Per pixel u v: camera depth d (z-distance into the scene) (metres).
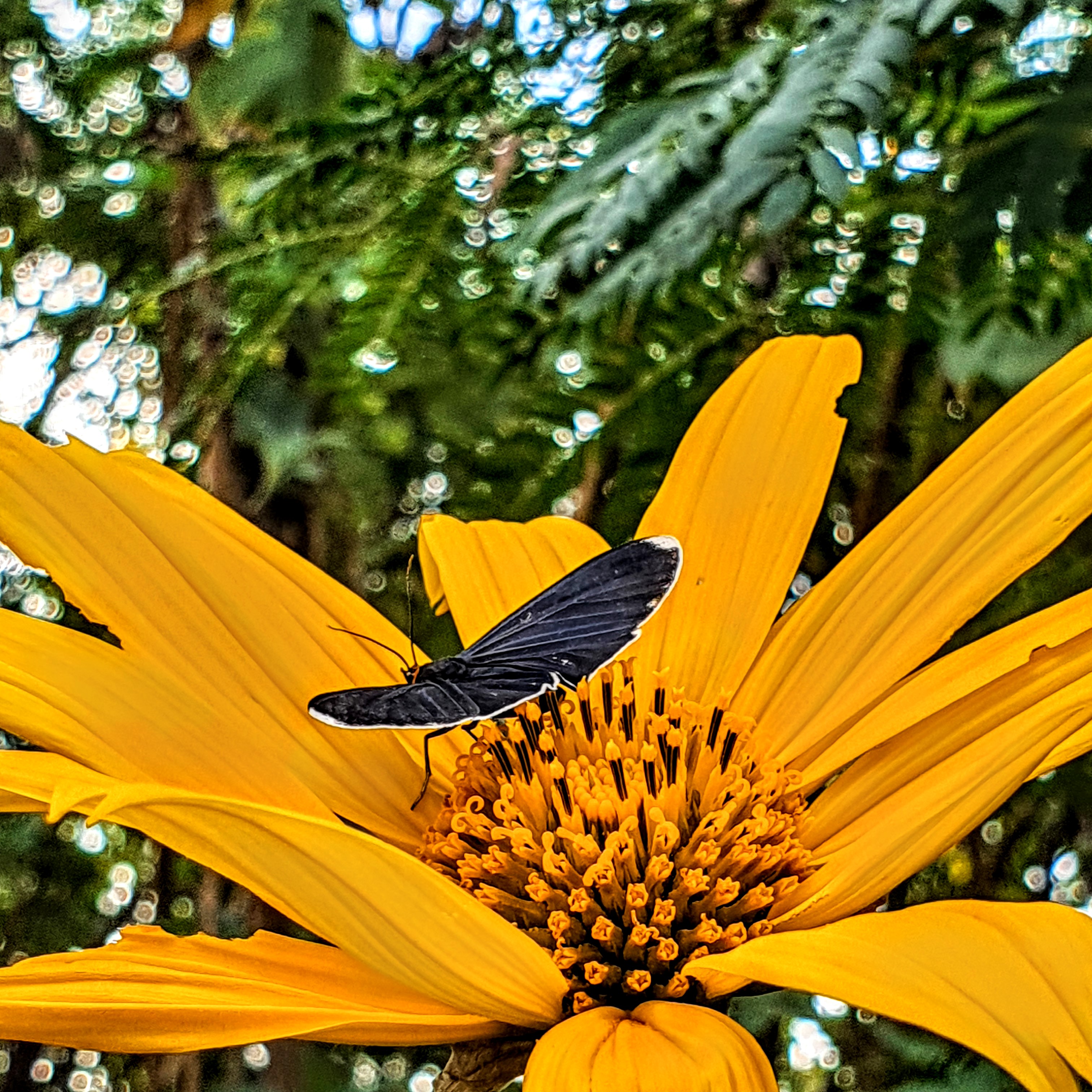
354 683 0.22
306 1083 0.29
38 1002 0.19
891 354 0.24
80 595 0.21
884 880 0.20
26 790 0.20
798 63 0.21
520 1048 0.19
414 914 0.18
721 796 0.21
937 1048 0.26
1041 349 0.23
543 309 0.24
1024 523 0.21
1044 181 0.21
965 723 0.21
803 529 0.23
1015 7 0.21
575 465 0.25
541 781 0.21
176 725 0.21
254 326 0.25
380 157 0.25
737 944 0.20
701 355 0.24
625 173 0.22
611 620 0.20
